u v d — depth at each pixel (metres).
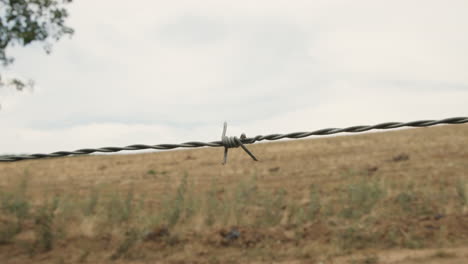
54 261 5.78
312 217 7.67
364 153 21.45
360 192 8.24
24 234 6.99
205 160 22.78
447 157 17.22
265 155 24.05
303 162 19.72
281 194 9.12
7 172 20.48
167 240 6.49
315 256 5.57
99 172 19.67
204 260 5.66
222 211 7.70
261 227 7.09
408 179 11.77
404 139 25.78
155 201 10.16
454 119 2.77
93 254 6.01
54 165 23.09
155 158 25.16
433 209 7.88
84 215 7.99
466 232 6.38
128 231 6.84
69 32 14.94
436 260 5.05
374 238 6.22
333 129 3.05
